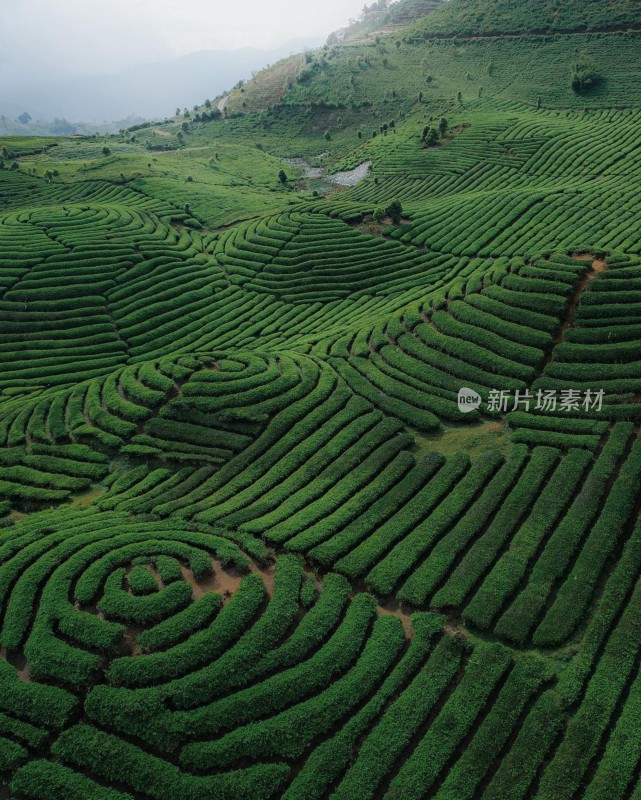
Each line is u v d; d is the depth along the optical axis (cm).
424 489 3653
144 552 3250
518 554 3183
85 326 6738
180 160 13500
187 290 7600
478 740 2450
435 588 3073
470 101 13950
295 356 5331
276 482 3906
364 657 2747
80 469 4322
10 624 2925
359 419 4306
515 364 4481
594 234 6994
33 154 14238
